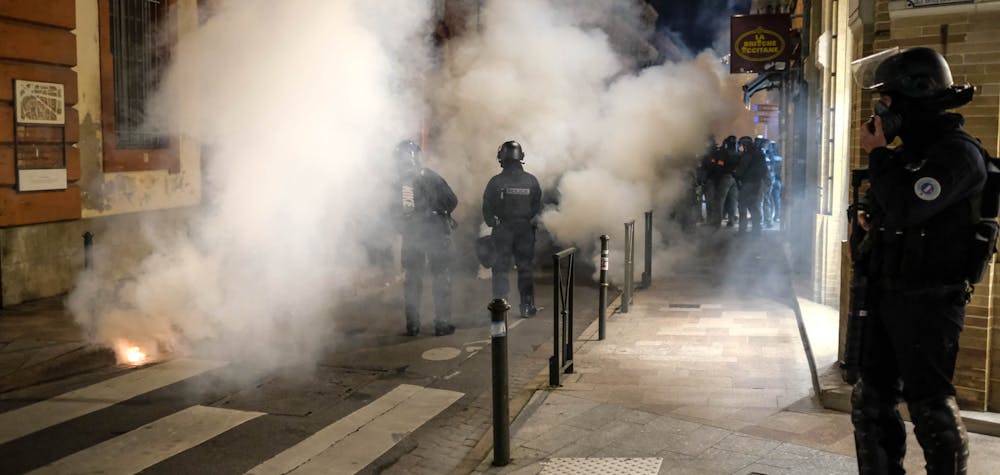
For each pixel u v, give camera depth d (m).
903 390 3.92
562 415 6.02
